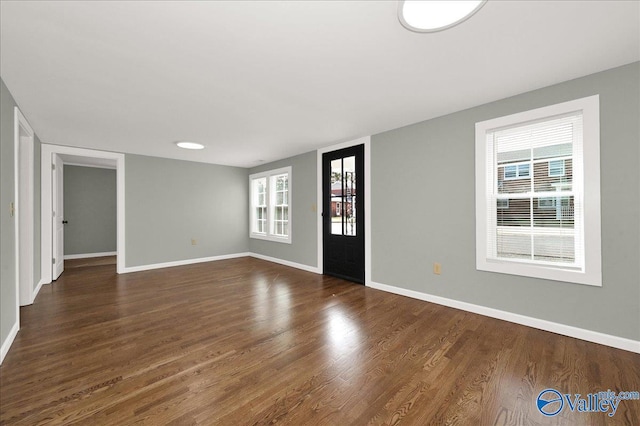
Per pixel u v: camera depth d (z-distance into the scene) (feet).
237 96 8.46
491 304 9.16
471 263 9.60
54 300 11.12
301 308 10.14
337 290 12.42
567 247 7.89
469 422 4.65
